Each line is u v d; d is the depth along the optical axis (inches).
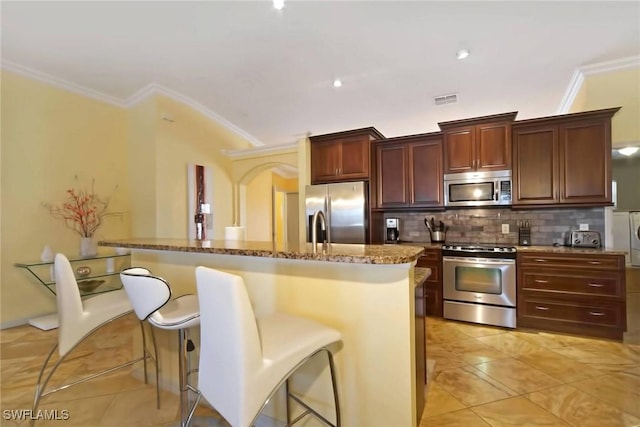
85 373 94.3
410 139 160.2
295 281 63.3
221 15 102.9
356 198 159.8
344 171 169.2
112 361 102.6
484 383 86.7
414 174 159.3
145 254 86.2
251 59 131.3
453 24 106.1
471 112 186.4
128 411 75.4
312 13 101.7
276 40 117.3
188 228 180.1
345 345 58.5
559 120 130.2
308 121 206.4
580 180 126.8
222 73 143.6
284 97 169.8
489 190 142.3
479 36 112.7
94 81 152.6
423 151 157.6
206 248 63.7
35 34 113.0
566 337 118.8
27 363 100.3
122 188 175.9
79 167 158.1
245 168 207.3
